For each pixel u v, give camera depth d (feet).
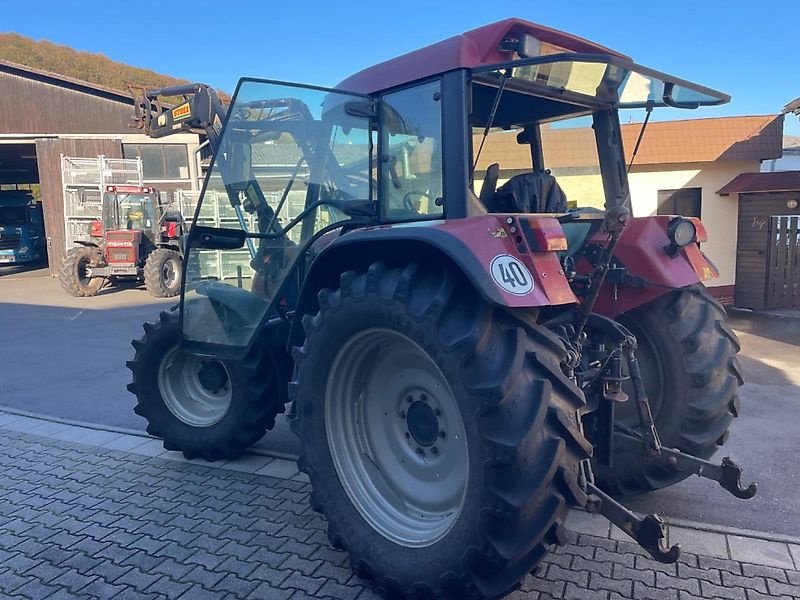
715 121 33.45
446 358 8.20
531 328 8.49
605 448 9.96
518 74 9.94
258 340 13.84
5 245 70.03
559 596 9.23
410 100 9.98
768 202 32.86
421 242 8.86
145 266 45.47
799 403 18.21
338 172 11.07
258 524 11.71
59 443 16.38
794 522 11.43
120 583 9.95
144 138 66.49
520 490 7.77
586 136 12.37
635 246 11.10
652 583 9.53
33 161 89.40
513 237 8.60
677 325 11.17
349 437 10.28
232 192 12.30
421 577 8.72
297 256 11.73
